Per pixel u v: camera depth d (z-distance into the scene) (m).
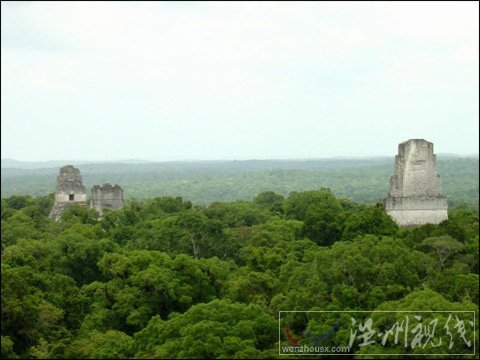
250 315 62.03
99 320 74.62
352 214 98.31
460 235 87.19
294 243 92.38
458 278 66.94
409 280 67.94
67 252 99.12
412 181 97.12
